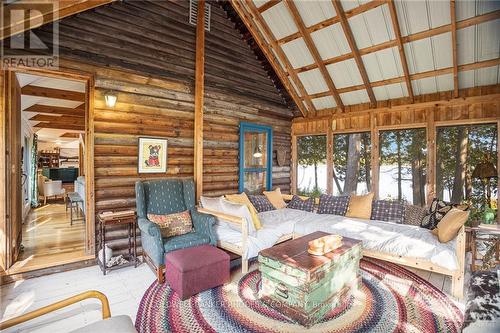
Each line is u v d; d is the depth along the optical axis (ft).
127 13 12.90
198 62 15.24
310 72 18.51
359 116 18.71
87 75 11.63
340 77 17.78
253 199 16.28
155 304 8.66
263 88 20.06
